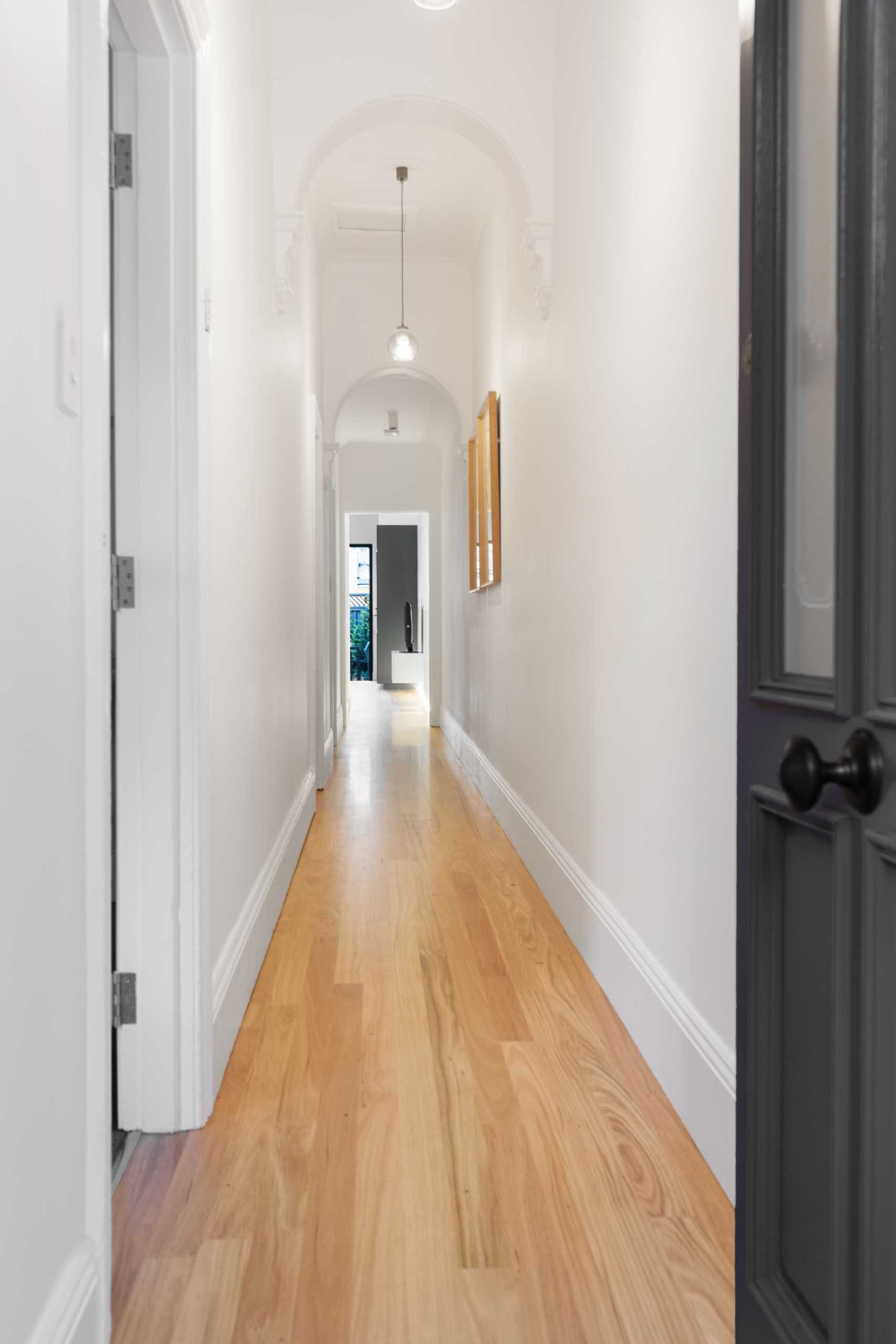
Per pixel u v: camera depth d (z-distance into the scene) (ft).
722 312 6.11
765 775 4.02
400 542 55.52
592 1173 6.16
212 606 7.21
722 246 6.09
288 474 13.39
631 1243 5.44
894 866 3.05
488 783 19.08
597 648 9.75
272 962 10.17
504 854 15.14
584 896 10.18
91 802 4.14
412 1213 5.73
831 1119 3.54
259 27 10.48
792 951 3.90
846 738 3.33
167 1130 6.71
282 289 11.93
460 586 25.70
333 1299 4.96
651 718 7.75
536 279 12.49
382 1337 4.69
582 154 10.36
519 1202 5.84
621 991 8.61
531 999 9.15
